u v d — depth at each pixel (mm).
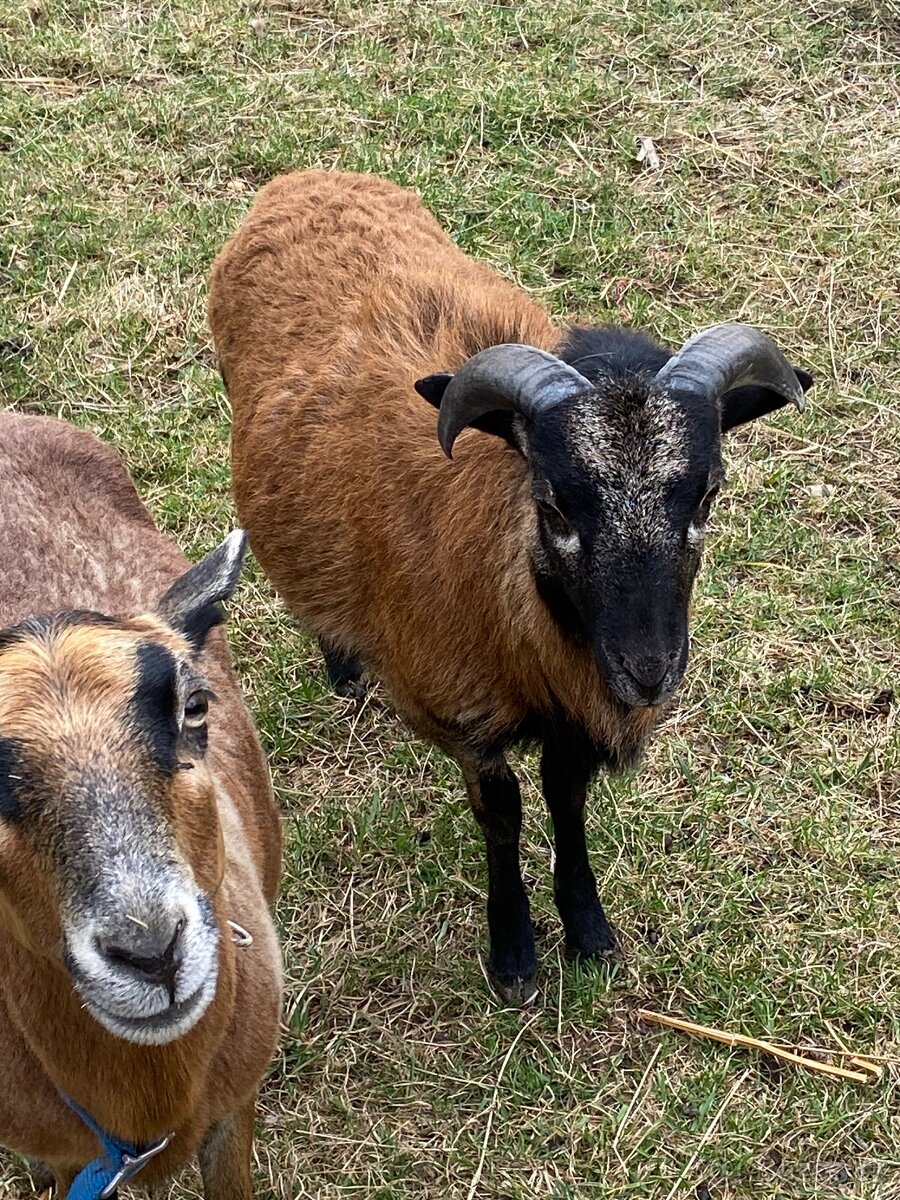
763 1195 1480
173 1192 1497
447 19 2887
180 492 2070
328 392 1652
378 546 1581
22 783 1091
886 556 1969
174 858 1099
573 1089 1557
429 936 1686
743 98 2676
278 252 1800
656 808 1749
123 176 2555
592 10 2875
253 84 2736
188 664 1173
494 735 1557
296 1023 1610
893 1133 1509
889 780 1758
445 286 1657
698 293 2295
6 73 2803
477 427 1459
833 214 2400
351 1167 1516
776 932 1649
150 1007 1094
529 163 2529
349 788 1810
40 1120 1268
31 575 1449
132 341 2258
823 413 2123
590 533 1375
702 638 1886
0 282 2355
